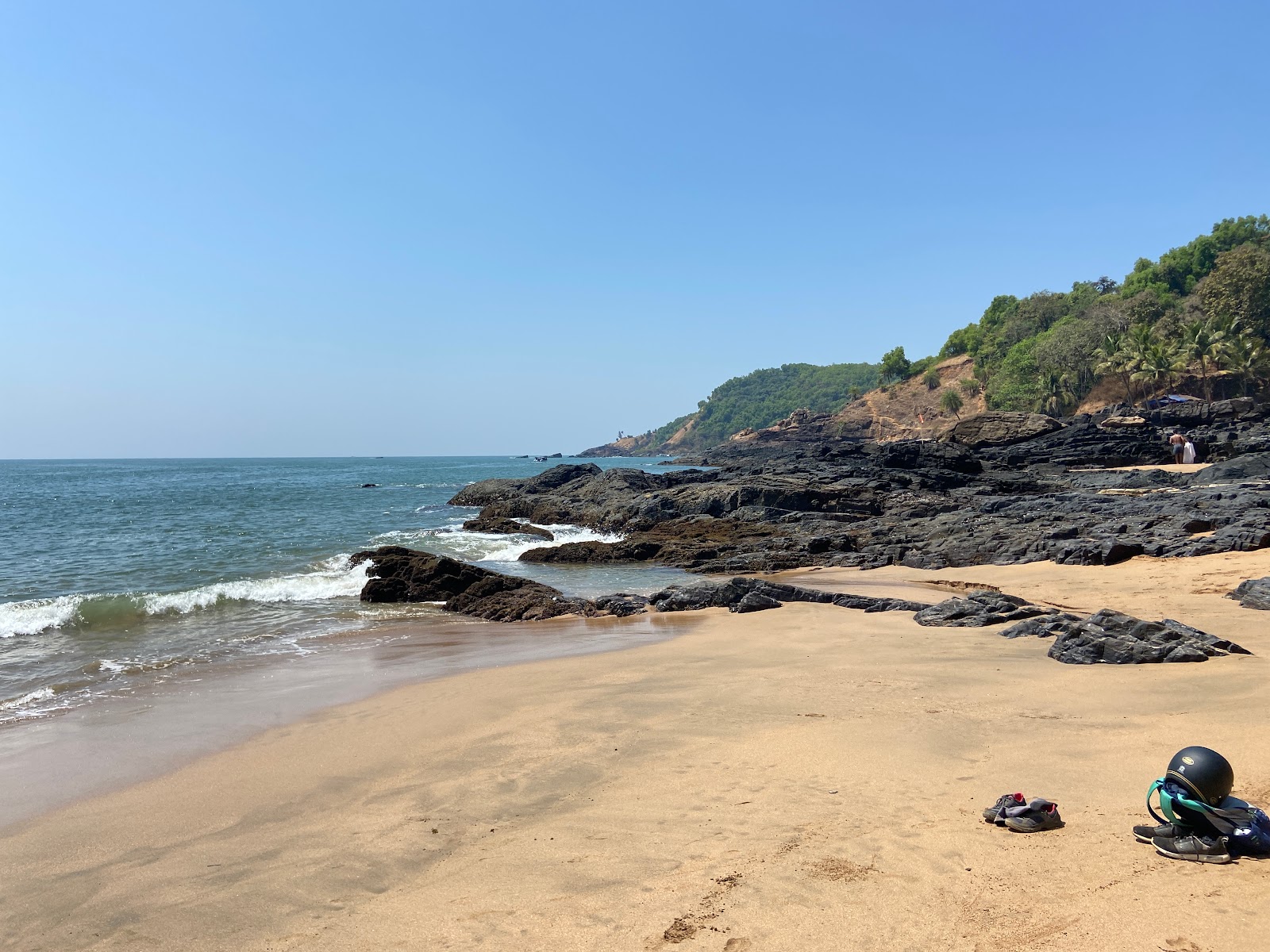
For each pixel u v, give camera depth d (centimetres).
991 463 6419
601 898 538
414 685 1292
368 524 4541
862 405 17150
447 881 588
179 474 14312
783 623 1688
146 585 2423
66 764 927
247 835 708
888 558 2702
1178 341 8912
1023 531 2736
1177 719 835
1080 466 6312
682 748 878
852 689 1093
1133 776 682
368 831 702
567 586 2480
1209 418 7181
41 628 1805
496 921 517
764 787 736
